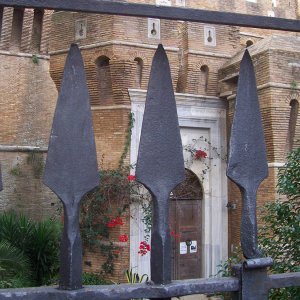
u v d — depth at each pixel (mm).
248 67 1844
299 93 11781
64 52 13062
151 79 1712
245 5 15375
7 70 16766
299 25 1925
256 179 1799
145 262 12039
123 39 12258
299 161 6297
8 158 16516
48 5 1541
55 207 16094
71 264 1507
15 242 10883
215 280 1662
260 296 1691
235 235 13188
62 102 1583
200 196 13406
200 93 13469
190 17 1730
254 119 1827
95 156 1604
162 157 1683
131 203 11945
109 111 12445
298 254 5617
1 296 1402
